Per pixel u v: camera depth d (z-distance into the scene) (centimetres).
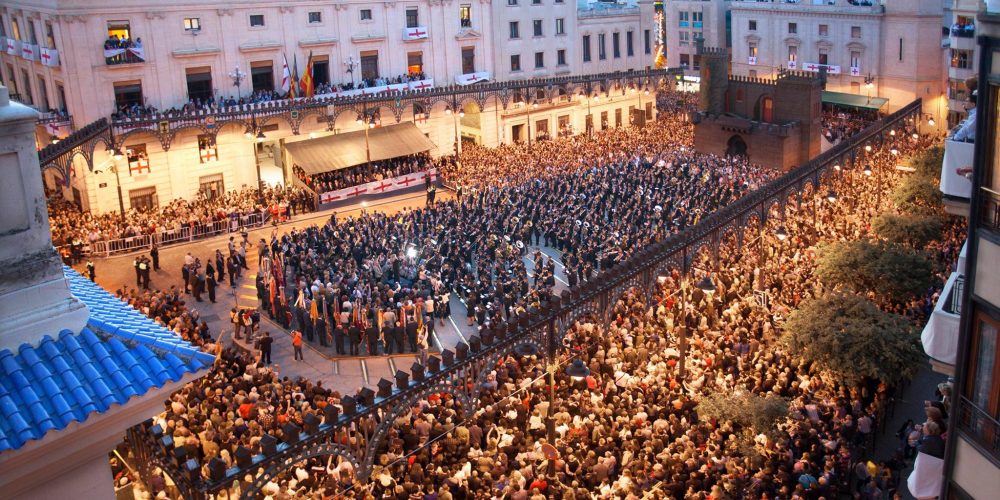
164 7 6084
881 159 6053
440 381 2233
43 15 5938
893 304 3703
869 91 8431
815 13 8719
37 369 1152
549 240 5238
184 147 6266
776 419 2559
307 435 1869
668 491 2325
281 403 2808
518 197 5700
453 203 5497
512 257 4481
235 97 6519
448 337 4003
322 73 6988
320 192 6294
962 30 7031
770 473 2408
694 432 2638
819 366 2923
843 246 3712
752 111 7362
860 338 2861
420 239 4884
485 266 4494
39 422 1092
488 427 2698
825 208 5216
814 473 2467
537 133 8375
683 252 3347
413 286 4234
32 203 1184
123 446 1966
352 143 6788
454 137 7781
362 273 4334
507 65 8244
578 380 3000
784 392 2948
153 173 6156
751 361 3127
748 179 5962
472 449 2536
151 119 5706
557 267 4878
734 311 3603
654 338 3369
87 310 1242
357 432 1991
